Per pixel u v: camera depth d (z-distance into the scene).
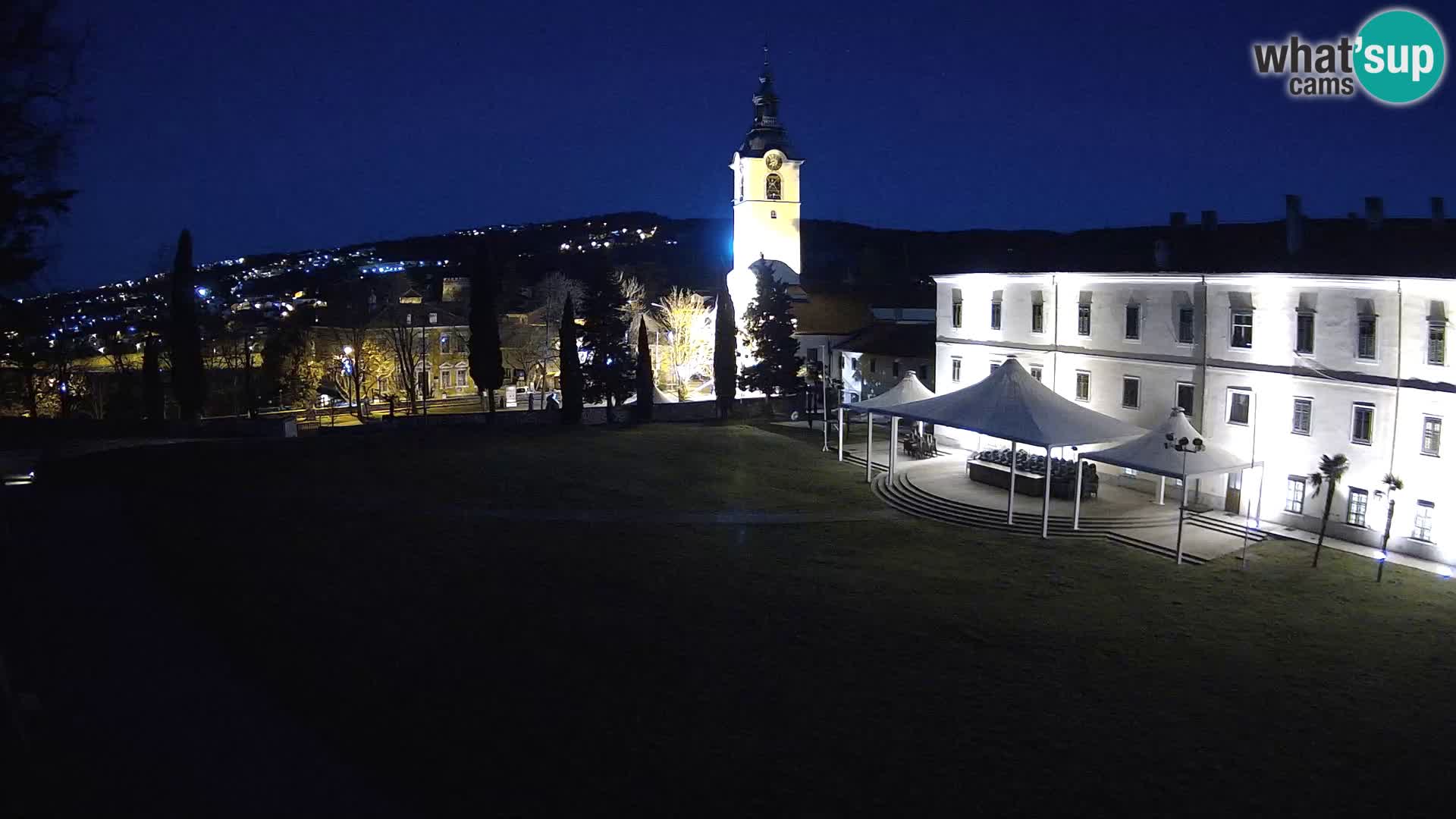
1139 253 48.09
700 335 100.12
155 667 24.08
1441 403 34.25
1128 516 41.16
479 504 42.34
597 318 71.62
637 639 27.64
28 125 20.84
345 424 83.44
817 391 76.88
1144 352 45.62
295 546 34.59
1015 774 20.81
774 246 96.62
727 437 61.75
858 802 19.61
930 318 96.81
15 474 45.00
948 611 30.47
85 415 82.94
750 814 19.12
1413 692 25.00
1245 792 20.22
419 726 22.00
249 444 54.31
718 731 22.42
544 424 67.94
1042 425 40.91
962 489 45.81
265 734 21.11
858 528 40.62
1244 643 28.12
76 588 29.08
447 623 28.20
